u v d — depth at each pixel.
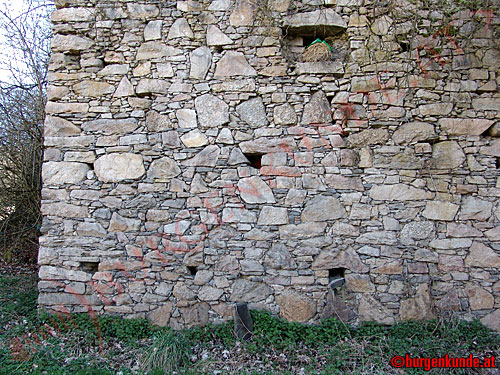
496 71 3.39
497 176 3.36
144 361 2.84
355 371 2.76
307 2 3.42
